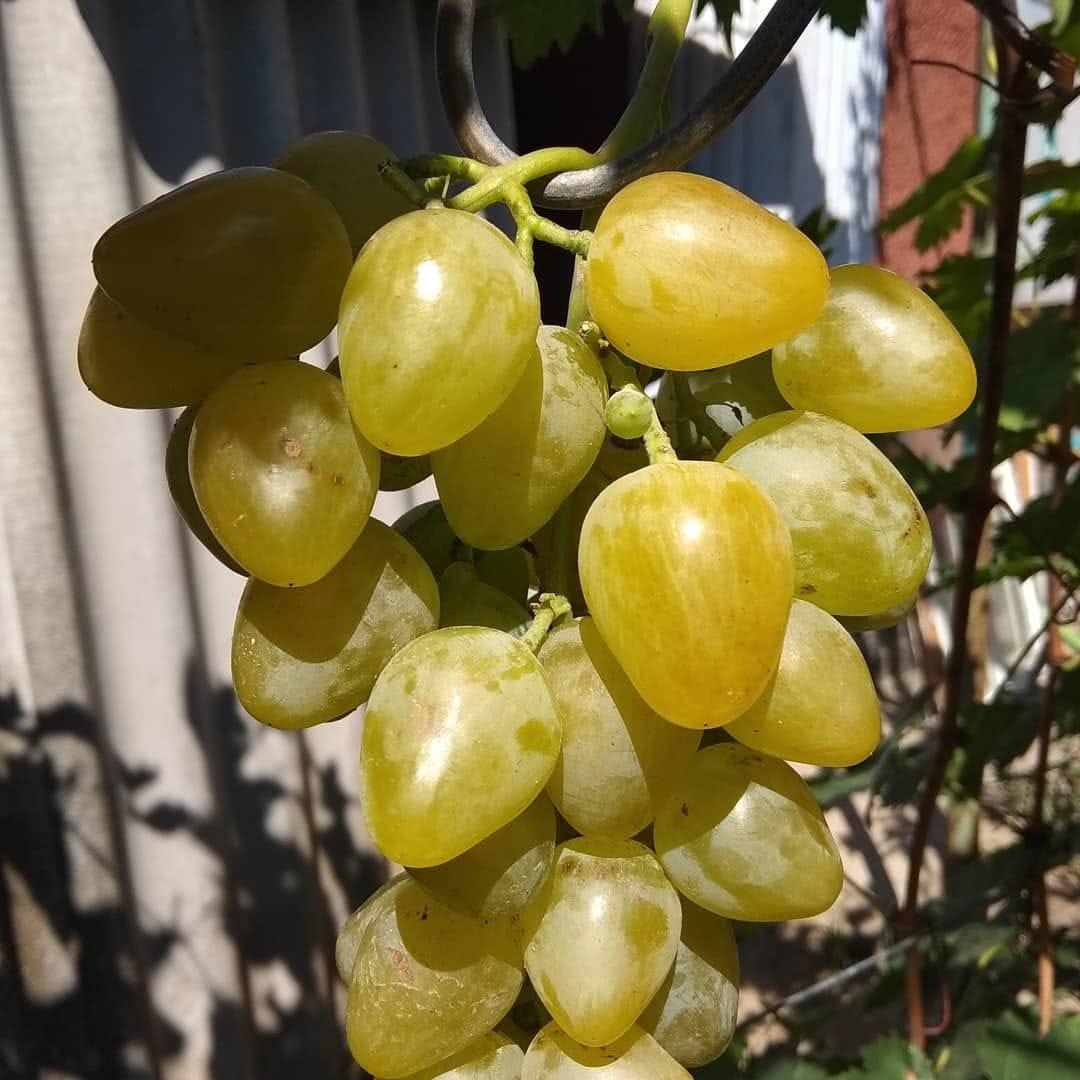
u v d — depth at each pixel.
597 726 0.13
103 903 0.43
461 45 0.16
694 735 0.13
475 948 0.14
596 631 0.13
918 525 0.14
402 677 0.12
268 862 0.48
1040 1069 0.23
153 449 0.41
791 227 0.12
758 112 0.63
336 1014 0.53
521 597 0.17
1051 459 0.31
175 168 0.39
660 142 0.14
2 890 0.41
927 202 0.35
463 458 0.14
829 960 0.53
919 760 0.36
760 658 0.11
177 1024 0.45
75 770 0.42
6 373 0.38
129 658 0.42
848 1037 0.44
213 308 0.13
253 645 0.13
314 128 0.44
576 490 0.15
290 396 0.12
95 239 0.38
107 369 0.14
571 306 0.16
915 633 0.69
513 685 0.12
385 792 0.12
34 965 0.42
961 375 0.14
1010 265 0.22
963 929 0.29
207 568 0.44
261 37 0.41
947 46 0.71
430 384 0.12
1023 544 0.30
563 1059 0.14
